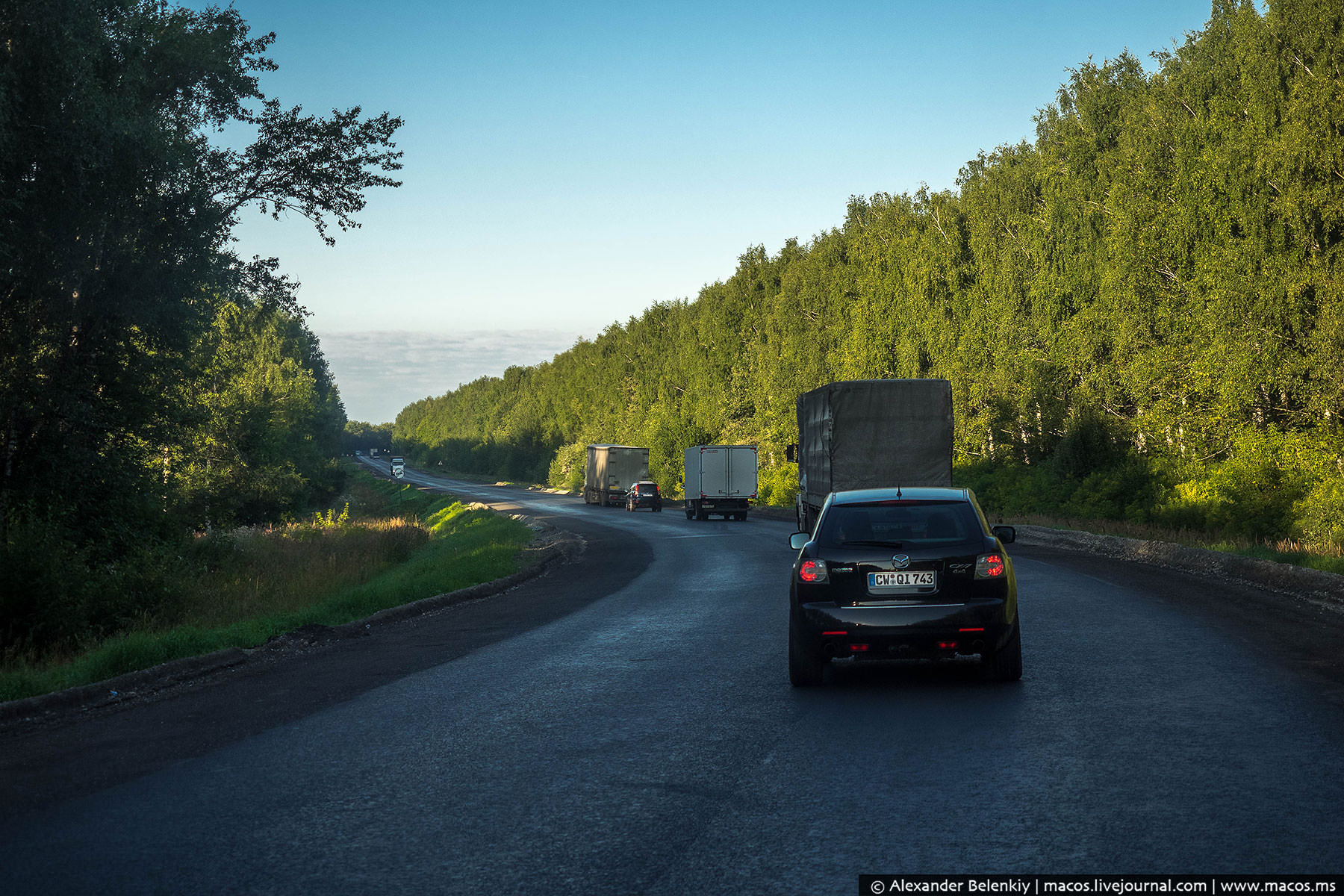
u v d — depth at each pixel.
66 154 14.88
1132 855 4.06
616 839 4.50
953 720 6.70
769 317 69.50
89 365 18.64
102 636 14.59
